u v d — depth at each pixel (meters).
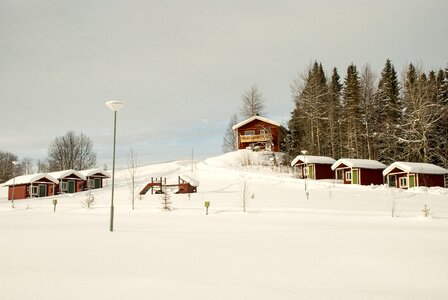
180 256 10.36
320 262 9.90
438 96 60.12
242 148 71.12
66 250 11.12
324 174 55.88
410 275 8.65
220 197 36.56
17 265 9.05
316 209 27.31
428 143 57.09
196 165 72.00
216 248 11.71
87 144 95.88
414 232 16.00
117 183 65.56
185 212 26.12
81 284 7.36
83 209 30.48
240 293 6.93
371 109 67.94
